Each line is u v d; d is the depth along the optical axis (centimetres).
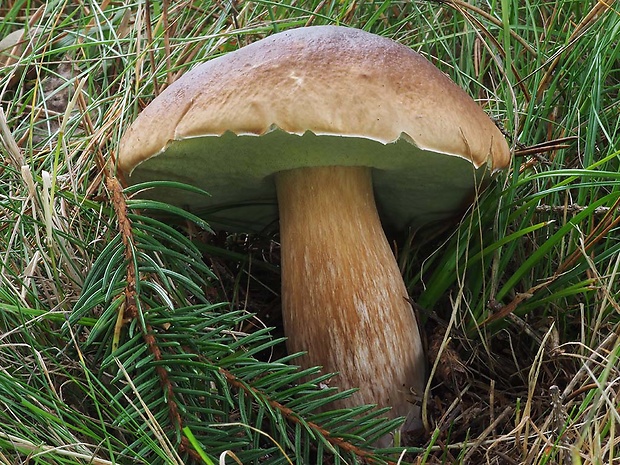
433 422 35
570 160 42
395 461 30
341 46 32
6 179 42
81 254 38
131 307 29
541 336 38
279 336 41
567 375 35
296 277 35
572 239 38
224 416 31
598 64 41
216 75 32
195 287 31
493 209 39
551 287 38
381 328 35
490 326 38
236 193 38
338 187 35
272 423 30
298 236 35
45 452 27
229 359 29
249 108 30
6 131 38
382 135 30
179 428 28
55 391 31
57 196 39
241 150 33
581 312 35
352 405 34
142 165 34
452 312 37
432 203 39
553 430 30
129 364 29
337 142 32
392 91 31
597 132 42
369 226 36
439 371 36
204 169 35
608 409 29
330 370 35
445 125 32
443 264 39
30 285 35
